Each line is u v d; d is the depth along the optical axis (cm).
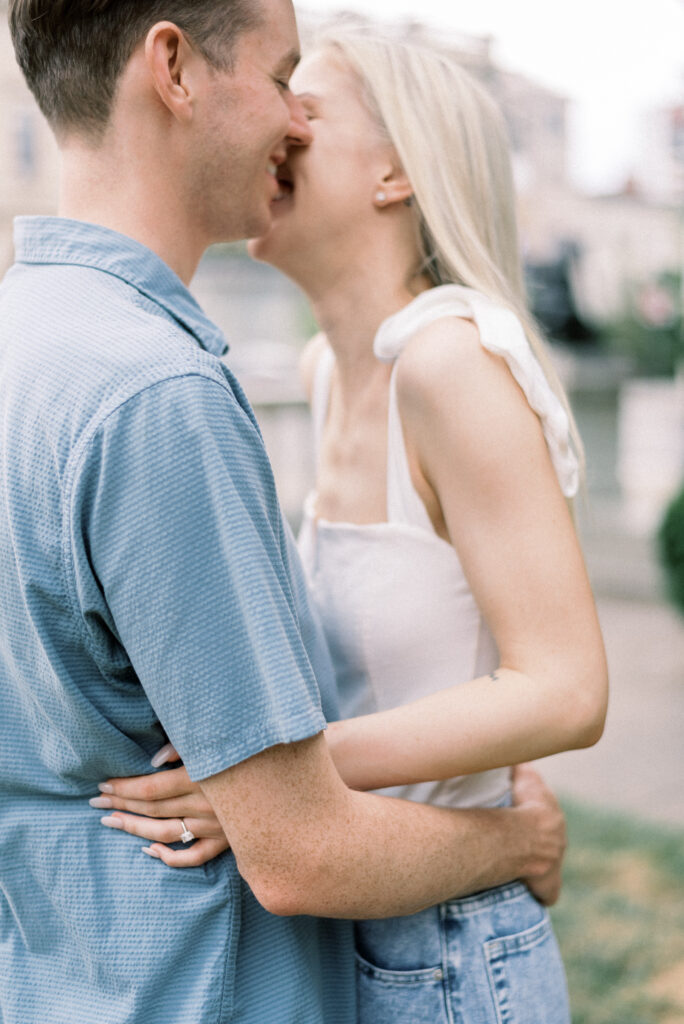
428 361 116
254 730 90
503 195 138
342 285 136
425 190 128
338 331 138
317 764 95
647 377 1381
